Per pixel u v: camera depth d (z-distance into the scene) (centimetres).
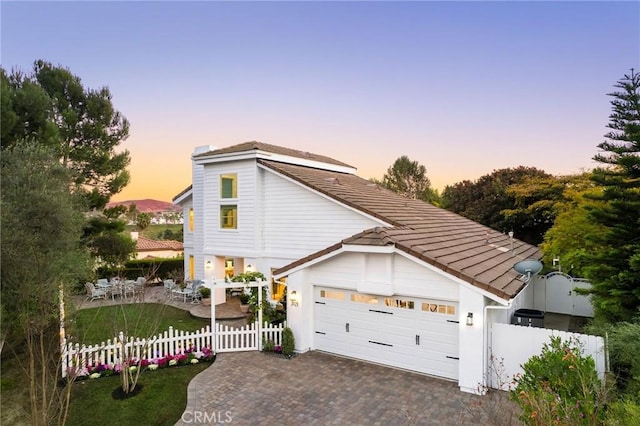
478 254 1334
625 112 1062
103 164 2117
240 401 895
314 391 944
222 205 1986
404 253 1016
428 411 834
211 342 1248
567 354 682
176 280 2489
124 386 952
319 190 1645
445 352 1020
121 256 2294
